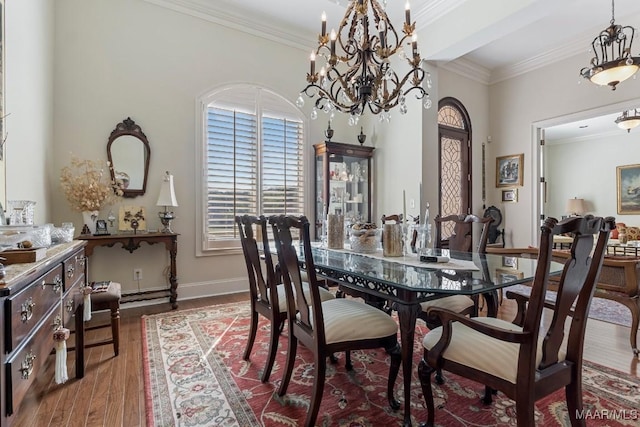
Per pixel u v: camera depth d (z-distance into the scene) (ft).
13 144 6.76
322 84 8.37
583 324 4.19
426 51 12.69
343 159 14.83
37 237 4.70
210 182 12.39
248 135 13.17
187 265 12.01
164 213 10.93
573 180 26.84
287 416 5.16
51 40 9.51
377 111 8.43
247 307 10.94
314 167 14.76
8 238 3.92
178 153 11.81
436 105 13.71
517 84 17.07
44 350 3.64
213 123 12.46
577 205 25.77
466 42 11.53
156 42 11.45
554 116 15.61
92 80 10.40
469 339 4.33
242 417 5.14
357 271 5.40
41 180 8.64
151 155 11.32
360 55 7.59
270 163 13.66
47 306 3.77
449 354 4.31
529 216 16.69
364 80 7.53
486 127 18.20
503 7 10.15
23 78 7.34
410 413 5.01
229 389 5.94
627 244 17.44
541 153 16.52
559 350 4.09
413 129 13.76
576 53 14.76
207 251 12.33
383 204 15.25
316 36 14.43
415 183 13.71
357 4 7.38
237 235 12.93
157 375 6.42
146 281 11.30
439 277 5.06
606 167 24.94
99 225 9.98
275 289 6.25
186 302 11.50
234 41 12.91
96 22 10.47
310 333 5.12
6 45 6.39
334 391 5.91
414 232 9.30
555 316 3.84
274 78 13.80
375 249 7.46
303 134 14.48
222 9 12.44
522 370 3.63
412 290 4.42
